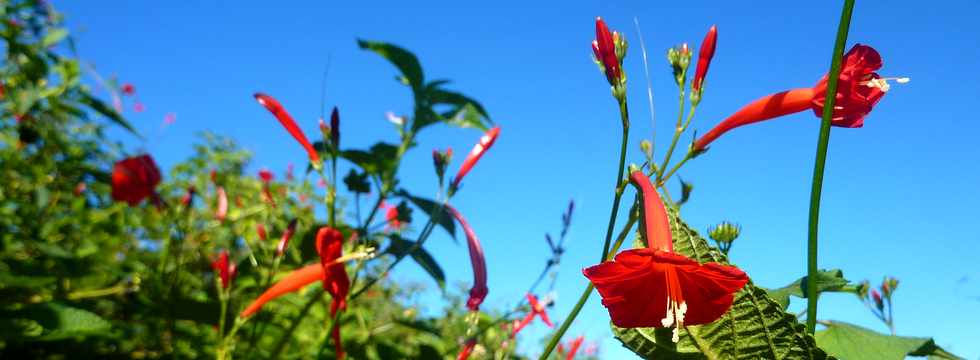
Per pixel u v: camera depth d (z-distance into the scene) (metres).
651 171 1.68
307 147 2.73
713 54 1.66
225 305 3.13
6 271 3.45
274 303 4.25
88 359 3.51
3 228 4.48
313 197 7.04
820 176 1.28
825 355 1.33
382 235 3.25
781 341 1.37
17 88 4.84
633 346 1.54
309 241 3.42
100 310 4.15
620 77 1.56
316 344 4.15
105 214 5.57
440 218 2.98
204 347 3.93
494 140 2.91
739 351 1.43
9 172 5.02
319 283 4.42
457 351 4.89
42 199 4.75
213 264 5.11
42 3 5.67
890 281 2.83
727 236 2.10
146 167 3.97
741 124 1.63
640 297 1.25
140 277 4.29
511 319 3.97
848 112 1.52
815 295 1.33
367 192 3.22
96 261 4.43
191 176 7.26
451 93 3.54
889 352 1.47
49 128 5.27
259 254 4.85
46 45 5.08
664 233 1.27
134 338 3.88
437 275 3.07
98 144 5.84
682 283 1.23
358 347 3.95
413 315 6.73
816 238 1.31
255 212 5.59
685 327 1.46
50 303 2.79
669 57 1.72
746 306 1.38
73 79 5.06
